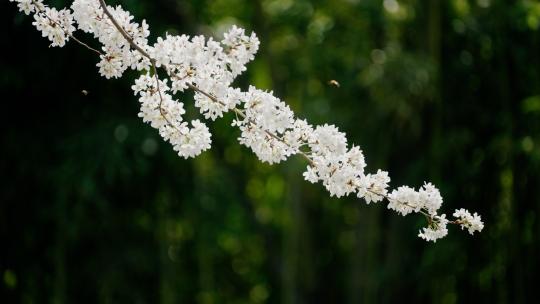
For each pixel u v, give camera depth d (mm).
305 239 7059
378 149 6406
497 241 6262
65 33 2482
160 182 6145
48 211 5926
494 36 6188
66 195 5793
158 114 2418
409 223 6441
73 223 5875
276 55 6918
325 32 6625
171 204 6242
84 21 2424
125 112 5844
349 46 6535
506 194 6301
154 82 2418
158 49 2404
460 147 6250
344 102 6586
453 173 6273
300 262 7109
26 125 5902
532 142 5973
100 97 5855
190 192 6246
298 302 7102
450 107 6316
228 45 2422
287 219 6871
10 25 5570
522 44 6148
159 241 6223
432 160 6199
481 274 6297
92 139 5645
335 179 2398
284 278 6887
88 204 5957
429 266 6289
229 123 6828
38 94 5840
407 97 6094
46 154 5910
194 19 6094
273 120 2357
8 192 5953
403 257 6461
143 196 6141
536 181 6043
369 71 6113
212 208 6496
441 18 6254
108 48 2453
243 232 7602
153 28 5762
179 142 2420
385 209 6680
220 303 7566
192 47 2398
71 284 6070
